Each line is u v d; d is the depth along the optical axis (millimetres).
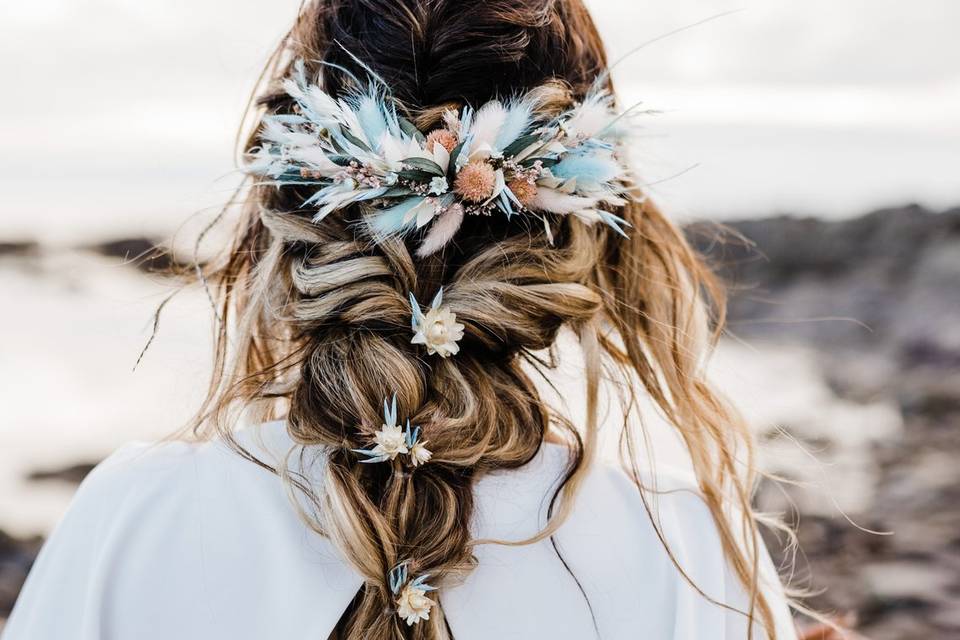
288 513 1112
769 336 10109
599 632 1126
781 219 13406
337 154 1138
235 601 1088
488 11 1188
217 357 1343
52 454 6660
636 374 1470
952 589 4277
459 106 1189
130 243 13586
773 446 1817
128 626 1073
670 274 1498
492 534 1139
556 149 1170
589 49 1387
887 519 4969
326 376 1132
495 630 1114
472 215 1193
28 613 1098
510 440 1148
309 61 1233
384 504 1104
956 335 8906
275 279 1219
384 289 1135
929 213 12789
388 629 1080
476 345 1175
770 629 1214
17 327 9805
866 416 6949
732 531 1258
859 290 11195
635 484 1210
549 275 1180
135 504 1107
